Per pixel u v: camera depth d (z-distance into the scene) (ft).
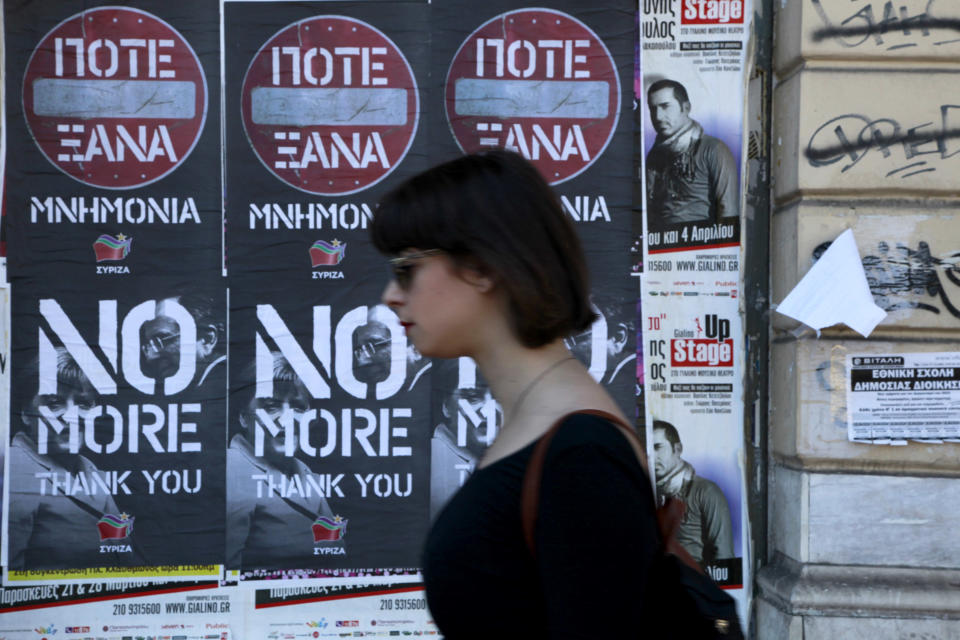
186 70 11.14
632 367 11.21
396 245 4.11
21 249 11.05
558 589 3.32
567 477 3.42
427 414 11.25
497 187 3.96
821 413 10.43
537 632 3.58
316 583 11.16
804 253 10.45
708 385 11.18
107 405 11.12
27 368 11.06
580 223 11.27
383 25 11.18
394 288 4.24
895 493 10.38
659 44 11.19
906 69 10.34
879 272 10.36
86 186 11.10
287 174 11.20
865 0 10.35
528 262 3.88
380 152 11.25
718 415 11.17
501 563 3.61
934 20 10.28
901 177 10.33
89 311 11.11
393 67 11.21
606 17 11.20
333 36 11.17
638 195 11.21
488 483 3.71
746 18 11.09
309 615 11.15
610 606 3.27
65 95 11.07
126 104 11.12
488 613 3.62
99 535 11.08
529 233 3.92
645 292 11.21
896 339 10.36
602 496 3.36
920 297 10.30
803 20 10.39
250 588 11.14
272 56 11.16
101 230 11.12
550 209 4.03
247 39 11.14
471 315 4.04
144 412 11.14
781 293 10.97
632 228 11.23
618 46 11.23
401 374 11.25
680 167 11.20
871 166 10.36
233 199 11.18
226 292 11.18
